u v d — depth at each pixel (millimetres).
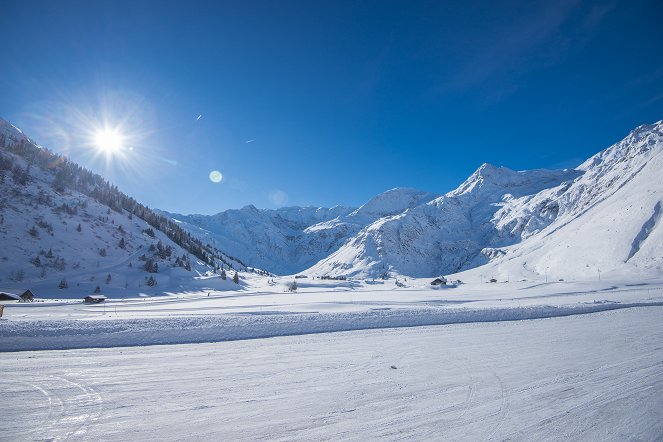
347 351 14125
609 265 102625
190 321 17703
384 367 11680
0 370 10836
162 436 6699
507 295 61062
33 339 13992
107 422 7297
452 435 6727
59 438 6578
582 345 14445
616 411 7691
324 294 84500
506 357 12773
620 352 13008
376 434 6789
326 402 8508
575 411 7746
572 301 42375
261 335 17188
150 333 15828
